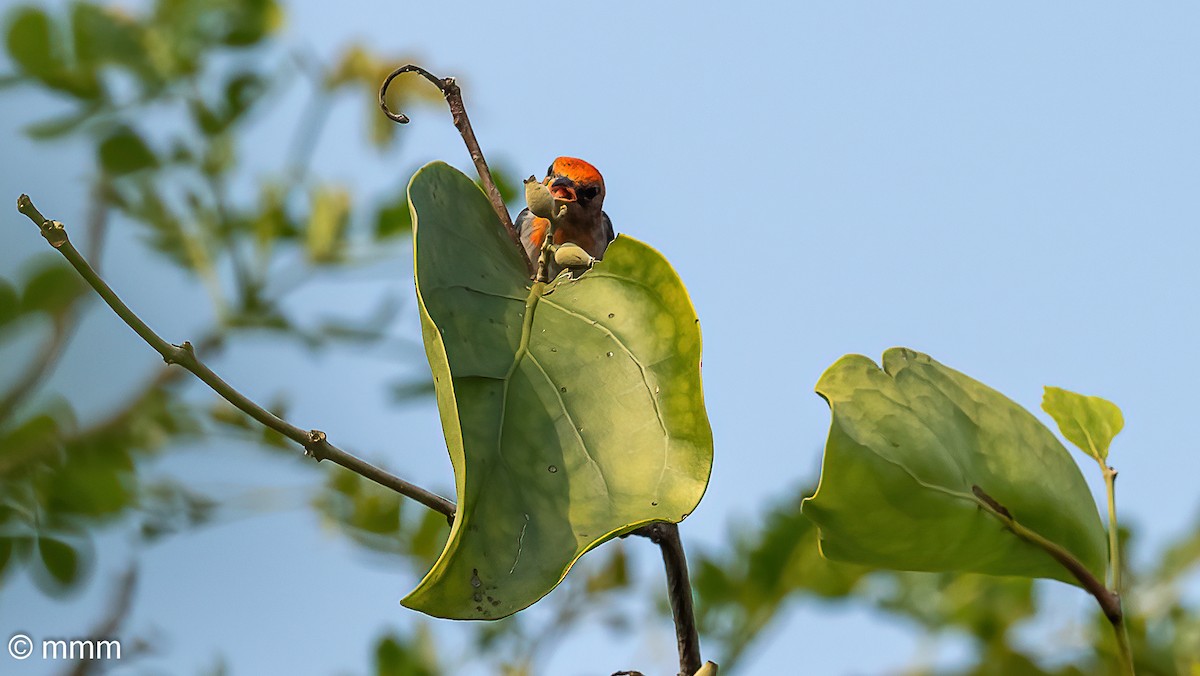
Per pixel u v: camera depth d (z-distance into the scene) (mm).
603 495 3988
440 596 3736
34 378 8984
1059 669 6762
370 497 8820
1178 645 6609
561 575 3801
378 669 8336
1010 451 4445
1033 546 4398
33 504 8555
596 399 4168
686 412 4117
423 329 4086
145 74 9625
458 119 5188
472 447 3955
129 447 9102
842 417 4250
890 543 4324
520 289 4469
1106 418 4730
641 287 4336
